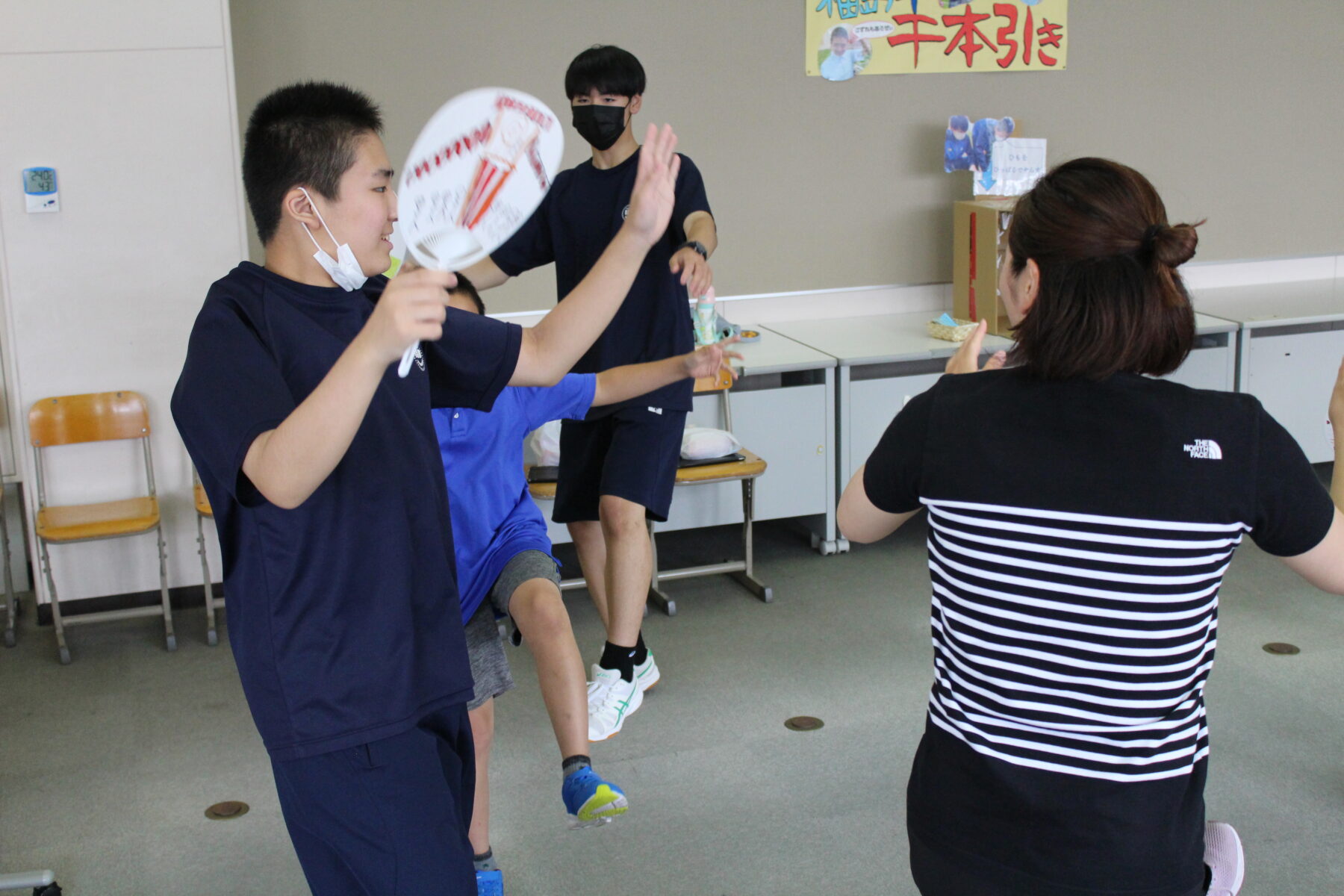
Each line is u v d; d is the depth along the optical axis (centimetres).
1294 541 116
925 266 508
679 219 301
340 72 421
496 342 161
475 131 131
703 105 462
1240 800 269
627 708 302
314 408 112
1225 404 116
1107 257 115
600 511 311
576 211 310
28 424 386
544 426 404
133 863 260
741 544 477
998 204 471
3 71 367
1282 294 520
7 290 382
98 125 378
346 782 136
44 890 224
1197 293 518
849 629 381
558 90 445
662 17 450
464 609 225
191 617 413
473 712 225
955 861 122
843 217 491
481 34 432
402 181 130
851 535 142
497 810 278
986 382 124
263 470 117
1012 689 118
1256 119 528
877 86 481
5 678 364
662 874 249
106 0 371
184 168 388
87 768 304
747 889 242
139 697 349
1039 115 503
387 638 137
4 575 400
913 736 306
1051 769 116
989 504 118
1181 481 112
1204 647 117
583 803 206
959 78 489
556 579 223
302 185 132
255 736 321
